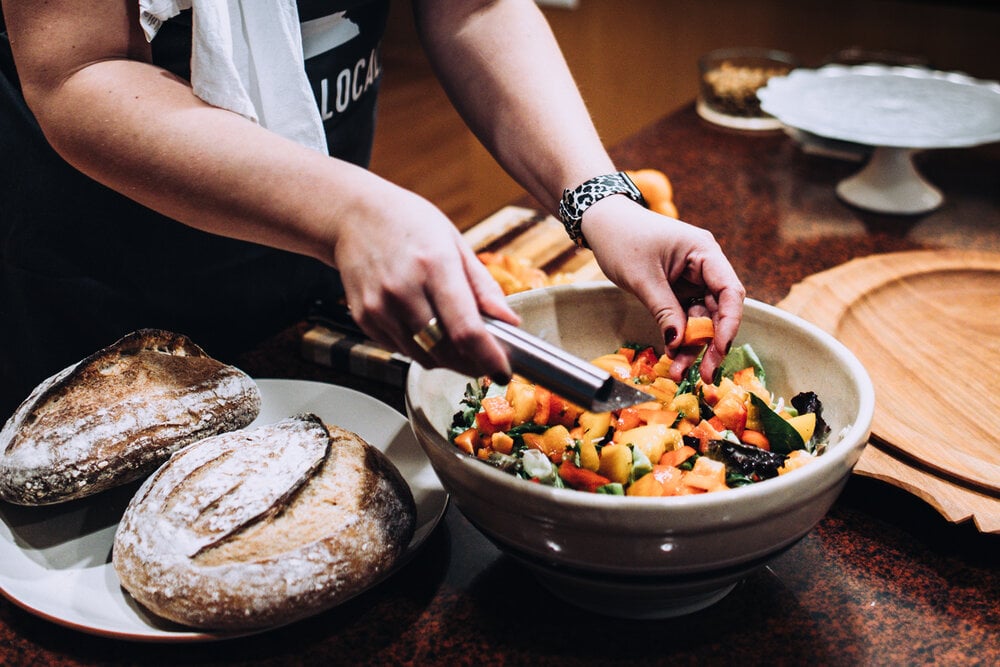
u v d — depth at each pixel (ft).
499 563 2.34
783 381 2.48
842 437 2.14
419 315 1.78
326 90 3.29
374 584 2.11
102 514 2.37
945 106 5.01
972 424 2.93
